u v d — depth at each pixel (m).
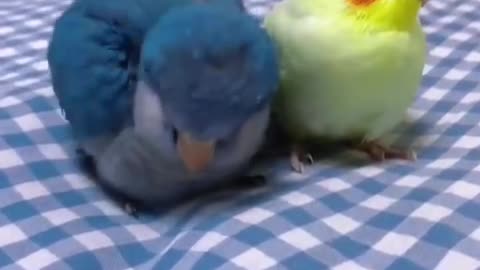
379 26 0.63
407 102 0.67
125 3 0.61
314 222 0.61
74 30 0.61
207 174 0.60
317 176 0.69
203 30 0.55
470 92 0.83
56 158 0.71
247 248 0.57
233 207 0.64
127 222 0.64
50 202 0.65
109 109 0.59
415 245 0.57
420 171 0.68
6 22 1.07
